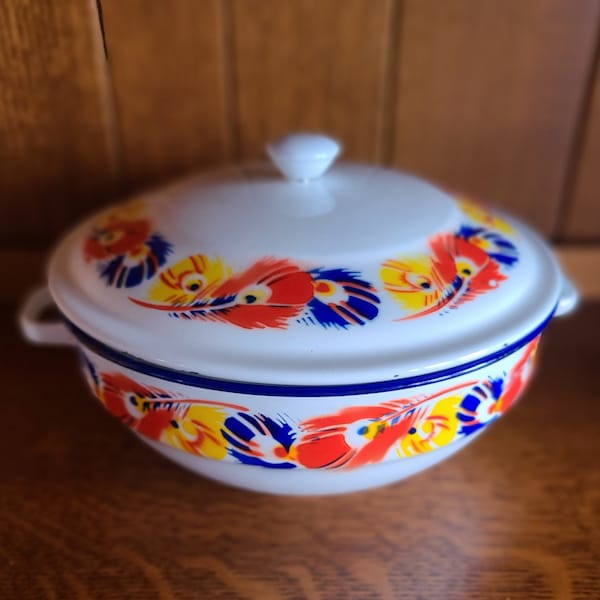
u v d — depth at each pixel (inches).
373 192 15.7
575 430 20.1
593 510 17.1
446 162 23.5
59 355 23.7
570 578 15.2
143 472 18.5
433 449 14.0
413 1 20.6
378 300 13.1
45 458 19.0
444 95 22.2
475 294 13.8
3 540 16.2
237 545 16.1
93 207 23.5
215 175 17.4
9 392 21.7
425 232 14.7
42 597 14.7
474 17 20.9
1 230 24.2
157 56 21.0
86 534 16.4
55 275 15.4
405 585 15.0
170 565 15.5
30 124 21.8
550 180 24.0
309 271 13.5
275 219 14.6
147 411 13.9
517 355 14.0
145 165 22.9
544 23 21.1
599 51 21.6
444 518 16.9
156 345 12.8
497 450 19.3
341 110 22.4
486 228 16.1
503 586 15.0
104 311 13.8
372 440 13.2
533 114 22.7
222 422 13.1
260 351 12.4
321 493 15.2
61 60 20.6
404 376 12.2
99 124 22.0
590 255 25.2
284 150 15.3
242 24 20.8
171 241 14.8
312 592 14.8
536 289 14.7
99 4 19.7
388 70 21.7
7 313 25.4
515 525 16.7
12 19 19.6
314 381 11.9
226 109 22.1
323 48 21.3
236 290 13.4
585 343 24.2
